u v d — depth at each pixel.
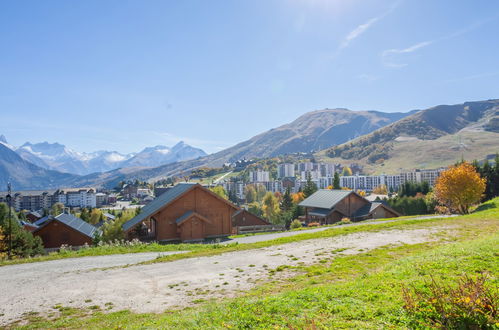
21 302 14.05
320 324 7.89
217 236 42.59
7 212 57.91
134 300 13.45
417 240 22.66
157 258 22.98
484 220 30.45
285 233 38.81
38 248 46.69
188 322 9.20
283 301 9.98
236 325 8.44
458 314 7.20
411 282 10.45
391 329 7.38
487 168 85.31
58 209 184.75
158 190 82.69
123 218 61.91
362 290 10.36
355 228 30.83
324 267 16.80
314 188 124.94
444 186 50.47
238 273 16.95
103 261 23.64
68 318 11.74
